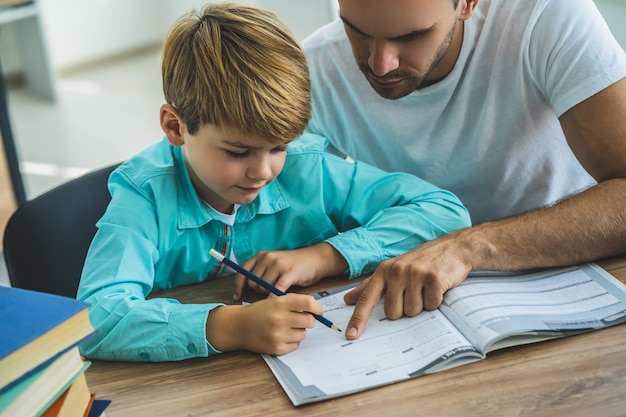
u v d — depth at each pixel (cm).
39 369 74
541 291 108
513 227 115
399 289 107
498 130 141
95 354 104
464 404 87
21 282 128
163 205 121
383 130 150
